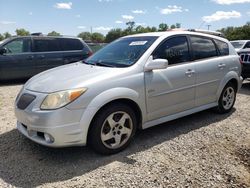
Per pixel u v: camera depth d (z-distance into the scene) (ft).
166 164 12.49
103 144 12.83
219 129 16.85
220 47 19.02
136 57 14.46
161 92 14.70
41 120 11.72
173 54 15.69
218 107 19.21
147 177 11.43
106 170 11.87
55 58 35.68
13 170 11.84
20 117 12.82
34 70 34.55
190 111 16.74
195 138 15.42
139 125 14.37
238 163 12.93
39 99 12.08
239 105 22.34
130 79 13.39
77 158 12.90
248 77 29.53
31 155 13.16
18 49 33.65
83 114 11.97
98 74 13.06
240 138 15.71
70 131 11.81
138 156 13.15
